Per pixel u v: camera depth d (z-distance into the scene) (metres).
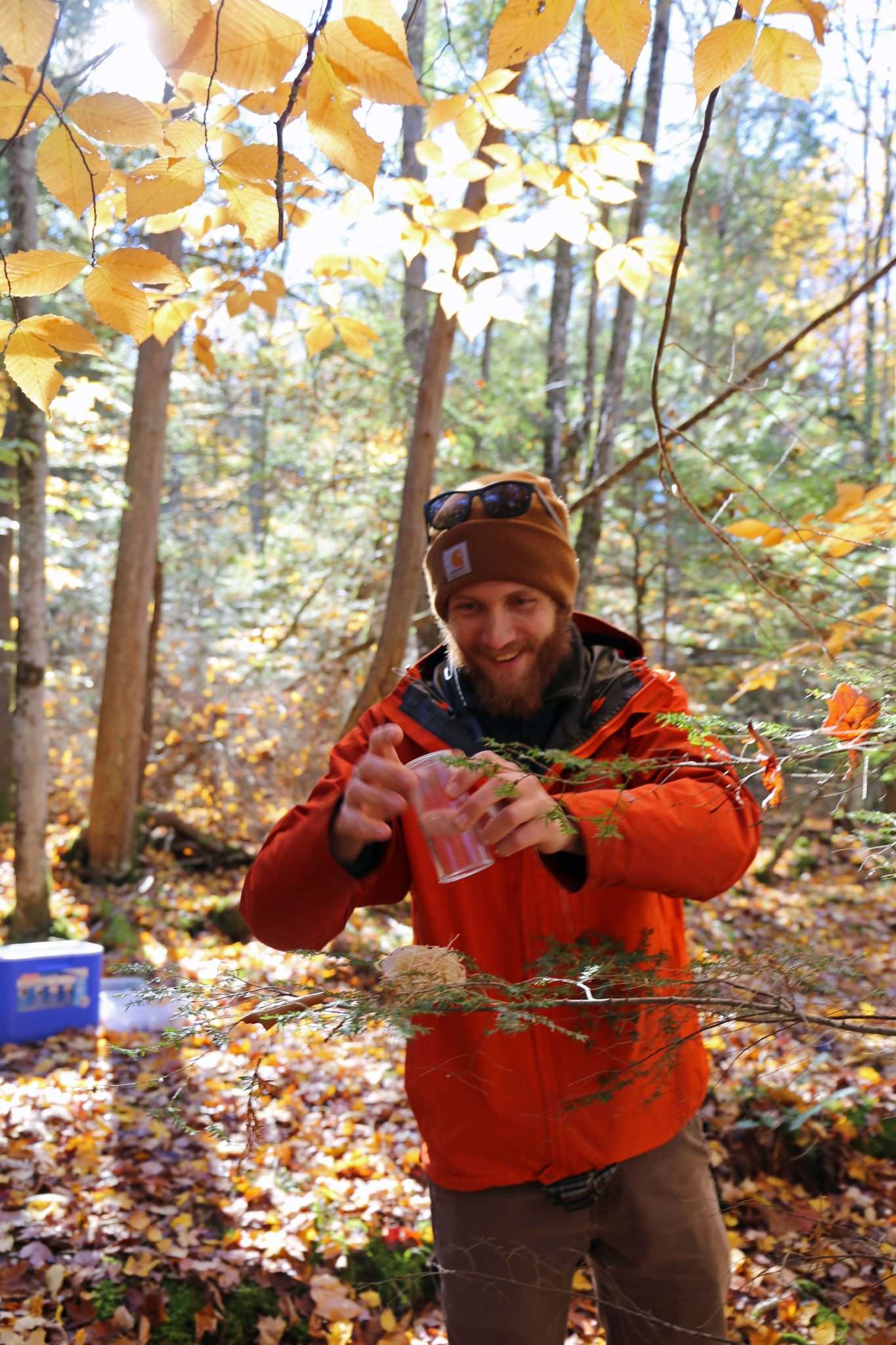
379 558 10.64
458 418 10.10
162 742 10.48
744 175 12.66
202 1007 1.15
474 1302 1.65
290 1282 3.31
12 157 5.46
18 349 1.34
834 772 1.25
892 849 1.22
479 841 1.36
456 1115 1.65
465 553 1.64
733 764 1.31
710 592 8.05
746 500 5.84
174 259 6.69
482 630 1.65
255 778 10.12
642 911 1.67
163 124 1.31
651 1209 1.66
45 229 7.29
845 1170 3.67
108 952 6.84
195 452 13.61
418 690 1.79
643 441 7.97
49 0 1.04
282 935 1.64
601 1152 1.61
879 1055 1.35
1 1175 3.72
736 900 8.05
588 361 7.47
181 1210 3.59
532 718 1.69
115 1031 5.34
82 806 10.40
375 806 1.39
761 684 2.61
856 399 6.88
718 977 1.26
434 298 10.45
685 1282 1.69
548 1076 1.60
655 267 2.46
